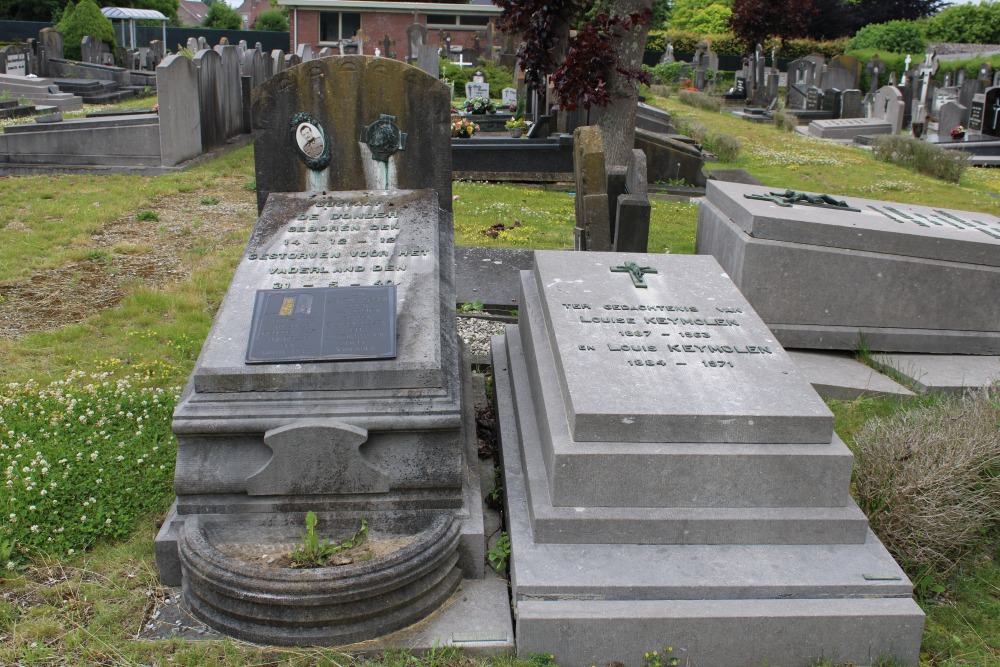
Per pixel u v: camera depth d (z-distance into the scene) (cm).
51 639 365
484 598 391
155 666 350
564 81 1324
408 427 392
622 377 418
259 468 394
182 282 812
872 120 2545
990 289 672
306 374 398
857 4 5475
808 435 399
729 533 390
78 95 2405
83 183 1241
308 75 550
